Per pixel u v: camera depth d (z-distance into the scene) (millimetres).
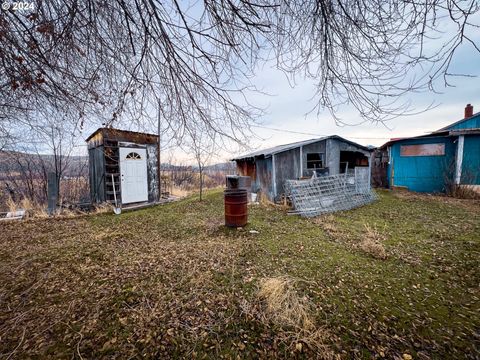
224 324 2006
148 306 2256
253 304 2281
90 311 2176
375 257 3441
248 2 1654
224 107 2379
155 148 8891
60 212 6781
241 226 5191
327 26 1944
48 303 2311
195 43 1908
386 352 1685
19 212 6797
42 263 3289
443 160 9969
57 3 1509
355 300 2336
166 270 3043
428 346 1740
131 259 3422
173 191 12484
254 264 3227
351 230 4938
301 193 7188
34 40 1504
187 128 2467
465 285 2629
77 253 3684
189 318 2082
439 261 3260
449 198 8789
